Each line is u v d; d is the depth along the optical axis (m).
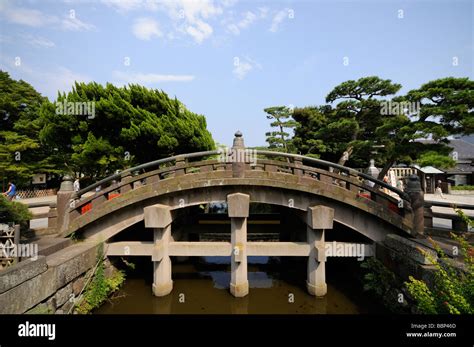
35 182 27.06
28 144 21.42
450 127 12.48
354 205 7.85
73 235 7.99
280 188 8.36
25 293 4.92
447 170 28.33
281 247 7.97
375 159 20.47
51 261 6.16
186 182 8.05
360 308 7.47
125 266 9.29
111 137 16.77
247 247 7.93
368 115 20.75
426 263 5.71
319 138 23.47
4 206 6.00
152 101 17.61
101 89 16.45
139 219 8.41
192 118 19.89
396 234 7.92
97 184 8.52
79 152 16.45
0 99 22.92
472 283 3.79
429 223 8.36
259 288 8.77
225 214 12.12
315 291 7.88
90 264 7.37
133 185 8.95
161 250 7.79
